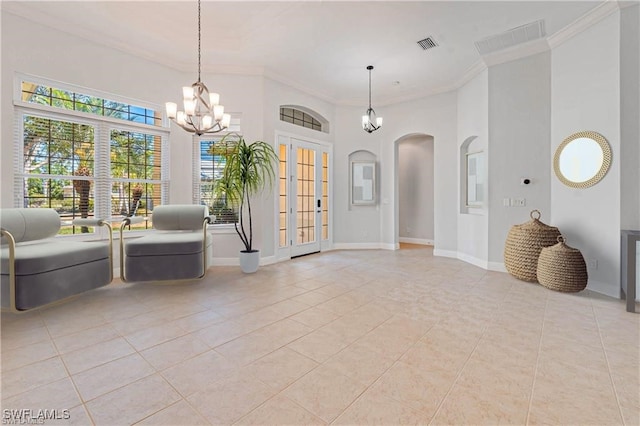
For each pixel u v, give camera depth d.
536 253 3.55
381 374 1.77
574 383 1.67
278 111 4.96
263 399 1.55
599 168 3.20
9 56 3.13
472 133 4.68
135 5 3.26
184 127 3.41
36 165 3.38
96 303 2.95
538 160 3.85
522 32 3.56
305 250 5.58
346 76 4.88
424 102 5.58
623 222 3.02
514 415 1.43
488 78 4.22
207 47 3.98
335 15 3.29
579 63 3.38
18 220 2.94
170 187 4.41
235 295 3.22
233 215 4.68
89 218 3.67
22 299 2.55
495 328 2.39
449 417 1.42
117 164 4.00
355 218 6.27
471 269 4.38
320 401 1.54
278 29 3.58
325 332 2.33
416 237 7.21
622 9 2.96
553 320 2.54
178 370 1.81
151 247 3.42
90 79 3.67
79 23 3.48
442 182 5.39
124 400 1.54
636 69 2.95
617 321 2.51
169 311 2.75
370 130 4.96
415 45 3.90
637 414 1.43
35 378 1.72
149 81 4.19
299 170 5.45
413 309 2.81
